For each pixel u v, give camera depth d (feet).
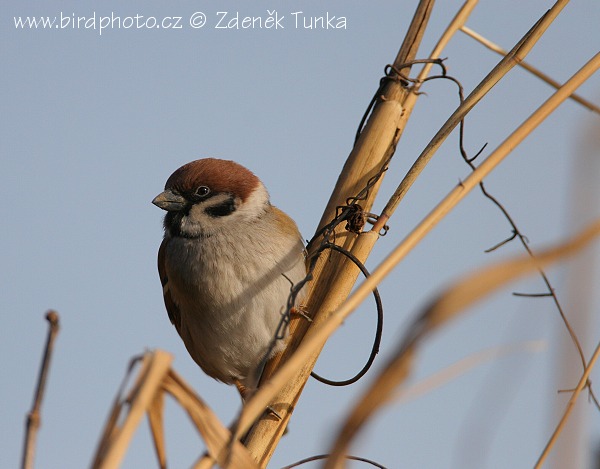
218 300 27.07
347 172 23.27
